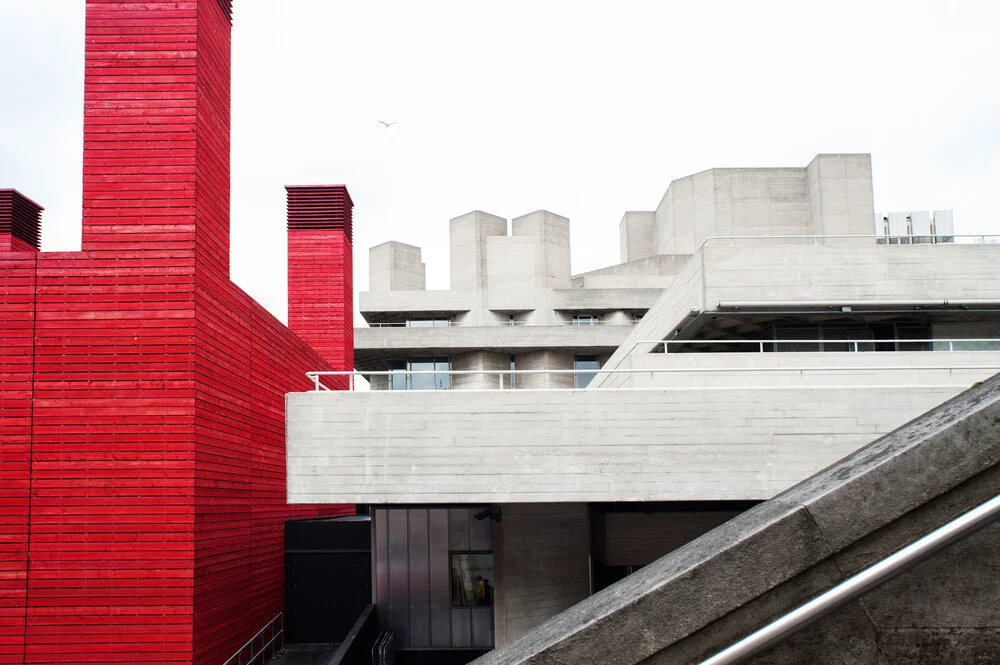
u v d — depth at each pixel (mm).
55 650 11398
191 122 12477
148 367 12039
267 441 17234
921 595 2217
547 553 16344
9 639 11406
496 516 16016
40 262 12133
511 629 15688
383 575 17609
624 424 12250
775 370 12328
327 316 26094
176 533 11766
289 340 19484
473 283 52000
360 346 42938
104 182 12359
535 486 12148
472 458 12188
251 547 15781
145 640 11508
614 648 2197
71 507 11695
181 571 11695
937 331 17766
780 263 16344
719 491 12133
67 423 11844
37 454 11758
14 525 11602
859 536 2156
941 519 2180
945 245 16422
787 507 2262
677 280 18625
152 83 12547
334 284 26250
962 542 2227
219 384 13609
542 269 51125
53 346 11984
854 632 2219
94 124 12453
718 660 1955
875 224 46094
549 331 43844
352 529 18953
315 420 12289
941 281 16281
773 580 2162
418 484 12156
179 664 11500
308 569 18828
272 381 17750
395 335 43156
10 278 12078
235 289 14750
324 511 23500
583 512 16938
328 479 12180
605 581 17312
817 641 2219
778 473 12148
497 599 15883
